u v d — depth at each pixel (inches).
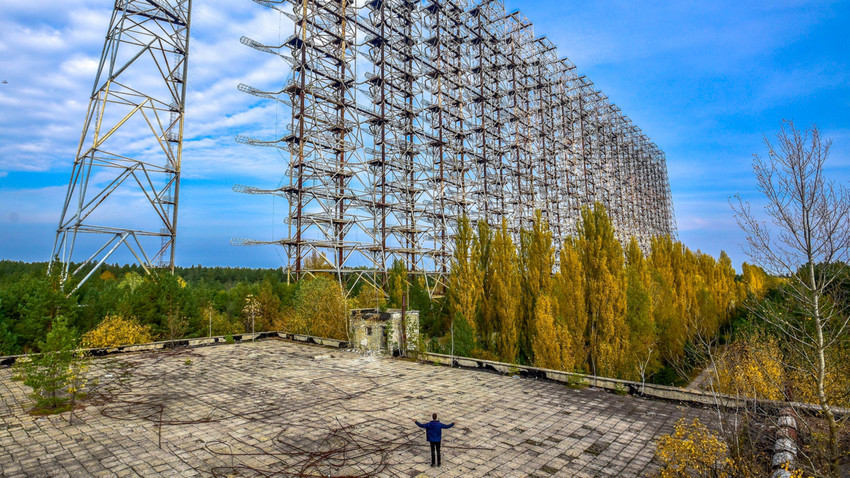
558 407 606.2
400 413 583.5
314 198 1796.3
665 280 1520.7
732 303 1863.9
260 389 708.0
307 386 725.3
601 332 1062.4
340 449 465.7
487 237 1348.4
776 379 536.4
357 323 1067.3
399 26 2230.6
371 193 1971.0
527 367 784.9
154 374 823.1
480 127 2534.5
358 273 1891.0
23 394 679.7
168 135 1389.0
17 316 1072.2
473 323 1253.1
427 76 2349.9
